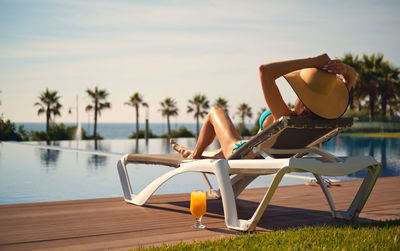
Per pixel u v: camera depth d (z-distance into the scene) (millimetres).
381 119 24453
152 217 2865
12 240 2176
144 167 9664
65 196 5402
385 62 26234
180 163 3135
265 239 2041
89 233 2346
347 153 12398
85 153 13422
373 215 3000
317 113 2281
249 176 3176
